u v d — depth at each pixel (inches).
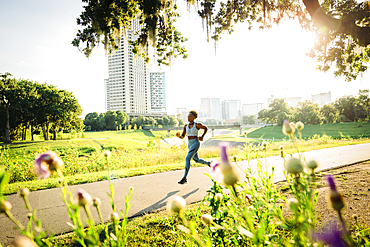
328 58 213.6
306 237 33.2
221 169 23.1
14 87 1492.4
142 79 6190.9
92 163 335.6
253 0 222.7
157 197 162.9
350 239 21.3
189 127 193.3
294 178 37.2
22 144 1284.4
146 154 410.6
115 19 211.9
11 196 179.0
